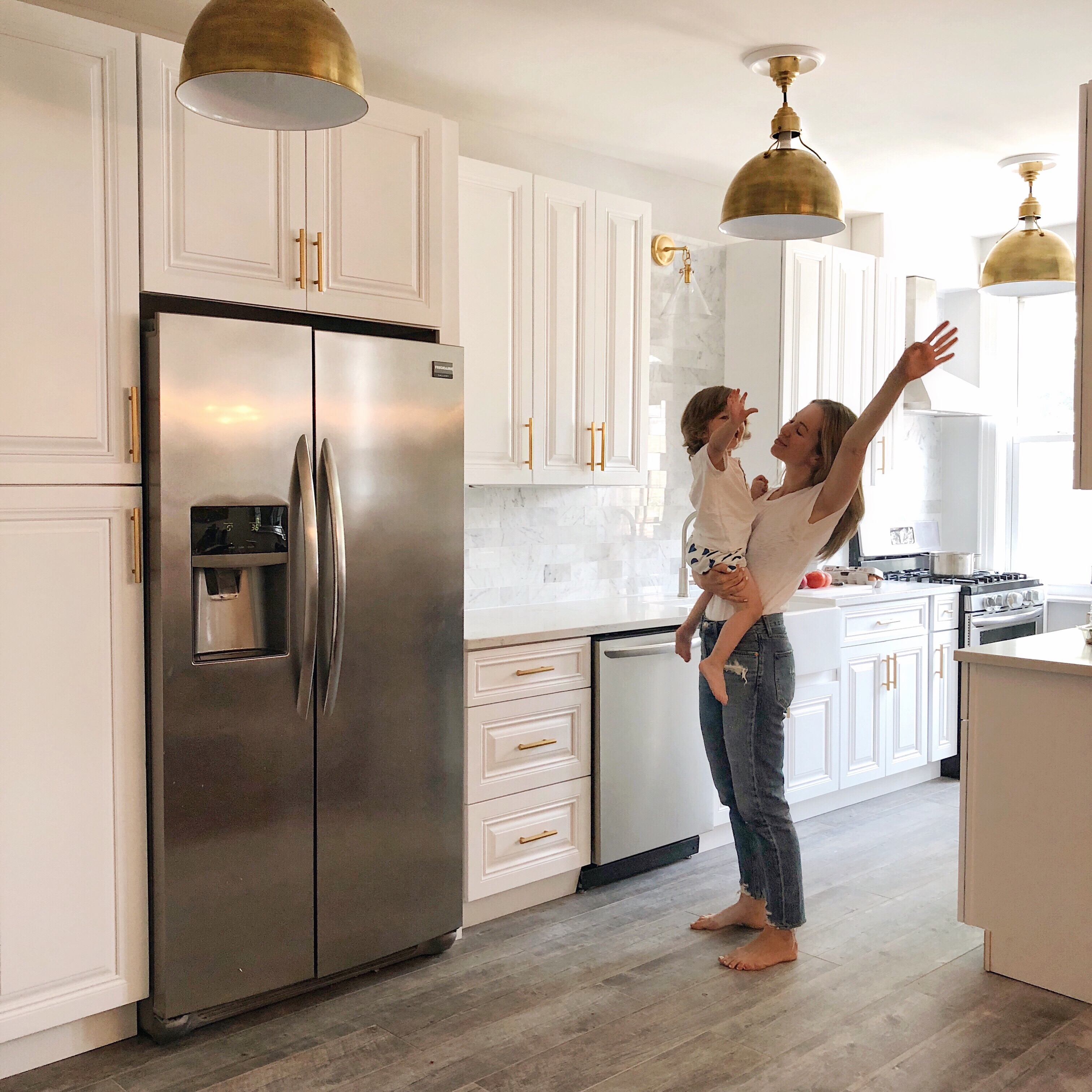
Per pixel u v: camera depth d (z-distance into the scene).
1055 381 5.37
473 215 3.19
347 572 2.52
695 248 4.28
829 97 3.37
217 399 2.29
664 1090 2.14
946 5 2.71
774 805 2.72
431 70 3.15
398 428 2.61
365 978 2.67
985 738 2.70
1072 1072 2.21
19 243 2.08
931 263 5.11
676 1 2.69
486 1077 2.19
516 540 3.75
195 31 1.70
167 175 2.29
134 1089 2.15
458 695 2.79
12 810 2.13
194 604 2.35
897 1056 2.28
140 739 2.30
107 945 2.27
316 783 2.49
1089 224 2.48
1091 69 3.14
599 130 3.70
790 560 2.63
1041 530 5.42
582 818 3.20
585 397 3.54
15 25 2.06
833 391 4.48
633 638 3.30
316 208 2.53
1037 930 2.61
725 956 2.77
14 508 2.10
